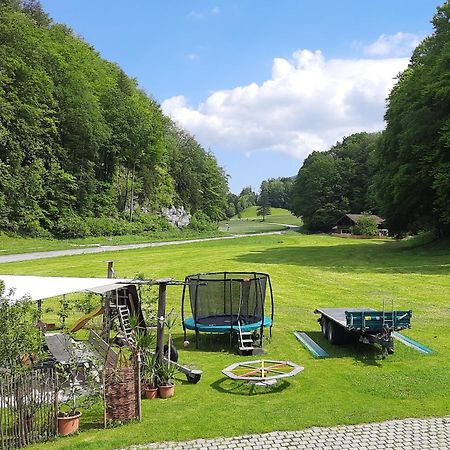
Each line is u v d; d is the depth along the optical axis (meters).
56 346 13.21
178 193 108.56
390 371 13.19
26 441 8.99
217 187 126.50
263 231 116.25
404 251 47.41
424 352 14.98
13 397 8.97
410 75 51.62
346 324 14.27
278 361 13.27
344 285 28.52
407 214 50.56
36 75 63.38
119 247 57.31
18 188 57.88
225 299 17.41
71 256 45.97
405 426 9.69
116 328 16.33
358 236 86.69
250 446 8.86
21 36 63.25
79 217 68.31
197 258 44.09
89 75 83.81
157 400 11.22
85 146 71.94
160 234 80.19
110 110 82.25
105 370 9.94
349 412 10.38
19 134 59.69
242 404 10.93
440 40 47.38
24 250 49.09
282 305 23.11
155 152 88.19
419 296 24.83
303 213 121.06
